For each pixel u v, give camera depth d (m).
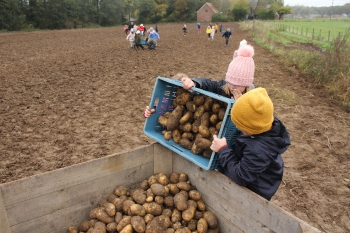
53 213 3.21
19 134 7.21
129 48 24.38
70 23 64.75
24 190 2.95
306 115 8.89
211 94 3.14
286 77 14.01
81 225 3.37
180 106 3.71
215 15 94.69
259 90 2.70
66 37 37.19
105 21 79.94
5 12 51.66
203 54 21.47
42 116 8.48
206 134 3.34
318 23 64.38
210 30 34.25
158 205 3.39
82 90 11.25
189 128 3.58
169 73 14.38
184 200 3.40
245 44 3.45
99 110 9.05
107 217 3.34
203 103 3.54
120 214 3.40
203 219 3.30
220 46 27.30
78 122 8.06
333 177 5.55
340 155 6.41
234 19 96.31
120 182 3.70
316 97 10.84
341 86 10.89
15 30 53.12
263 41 29.45
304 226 2.28
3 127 7.60
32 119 8.21
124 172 3.70
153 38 23.27
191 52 22.48
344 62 11.97
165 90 3.93
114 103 9.75
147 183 3.70
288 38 34.66
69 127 7.71
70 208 3.33
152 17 94.88
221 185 3.17
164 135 3.79
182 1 96.00
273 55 21.20
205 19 99.38
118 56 19.72
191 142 3.58
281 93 10.80
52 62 17.44
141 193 3.52
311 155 6.41
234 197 3.02
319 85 12.16
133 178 3.80
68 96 10.47
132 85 12.04
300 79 13.48
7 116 8.40
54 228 3.25
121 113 8.80
